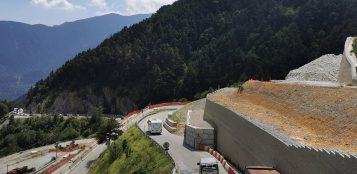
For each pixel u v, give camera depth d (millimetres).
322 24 128375
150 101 148875
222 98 50281
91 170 59125
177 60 156000
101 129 69312
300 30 130375
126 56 172000
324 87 34906
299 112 33500
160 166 37938
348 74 48188
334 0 132625
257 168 25938
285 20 141875
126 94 161875
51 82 191250
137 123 68875
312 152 20625
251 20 152875
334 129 26812
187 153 41938
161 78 150250
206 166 31141
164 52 159250
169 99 144375
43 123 138250
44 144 120062
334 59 74062
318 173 20000
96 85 175000
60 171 63281
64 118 142125
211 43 152500
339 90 32188
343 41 115062
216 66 136625
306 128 29562
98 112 139750
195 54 156000
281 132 28203
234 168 34781
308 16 133125
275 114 36000
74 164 66688
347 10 126250
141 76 165000
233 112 37281
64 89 182375
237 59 133500
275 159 26031
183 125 59344
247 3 173750
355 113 26656
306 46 123688
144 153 45000
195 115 55625
